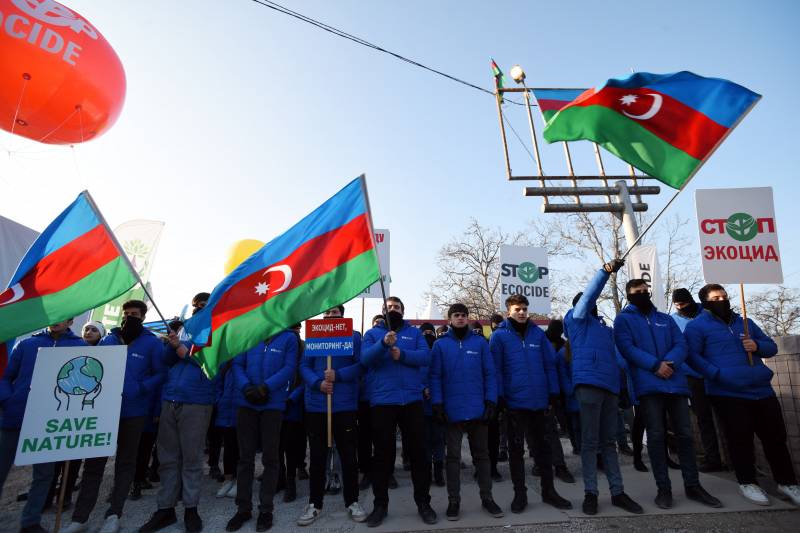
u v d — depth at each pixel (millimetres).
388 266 7461
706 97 4590
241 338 4324
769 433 4504
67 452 3766
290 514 4668
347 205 4766
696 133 4512
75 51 6332
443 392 4582
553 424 5773
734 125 4379
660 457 4449
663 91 4695
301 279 4523
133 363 4629
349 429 4625
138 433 4551
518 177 9617
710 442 5684
